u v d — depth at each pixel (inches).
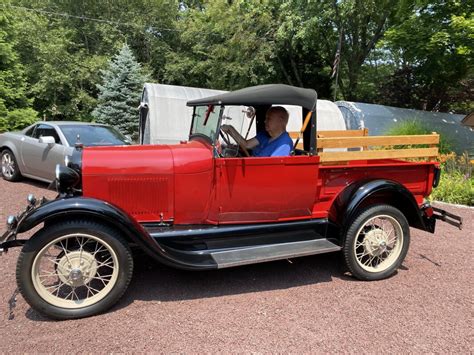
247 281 145.9
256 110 159.8
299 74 775.7
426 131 401.4
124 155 133.3
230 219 142.6
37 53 759.1
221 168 136.5
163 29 890.1
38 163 282.4
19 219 119.0
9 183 303.1
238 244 141.2
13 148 301.4
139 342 105.4
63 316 114.2
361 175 154.3
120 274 118.4
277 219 147.9
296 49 715.4
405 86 661.9
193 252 133.1
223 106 136.0
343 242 144.3
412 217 157.2
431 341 109.1
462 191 285.0
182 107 381.7
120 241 117.3
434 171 163.5
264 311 123.6
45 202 123.6
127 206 134.2
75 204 111.7
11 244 116.7
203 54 804.6
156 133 366.6
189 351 102.1
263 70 705.0
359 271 146.0
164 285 140.2
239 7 653.3
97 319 116.3
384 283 146.7
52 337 106.8
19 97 577.9
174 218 138.7
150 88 383.9
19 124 548.4
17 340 104.9
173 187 134.9
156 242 122.3
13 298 128.3
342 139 147.8
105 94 626.8
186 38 776.3
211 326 114.0
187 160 134.7
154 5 892.6
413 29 462.0
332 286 143.3
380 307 127.8
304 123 140.9
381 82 754.8
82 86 804.6
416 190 161.6
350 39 684.1
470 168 320.8
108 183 131.0
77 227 112.5
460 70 522.6
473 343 108.6
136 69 645.9
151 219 137.5
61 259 117.2
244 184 138.9
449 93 670.5
